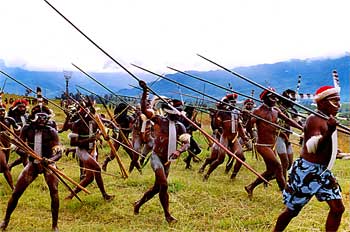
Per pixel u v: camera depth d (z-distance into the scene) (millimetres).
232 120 13164
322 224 8453
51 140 8719
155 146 9344
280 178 10570
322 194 6555
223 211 9875
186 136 9422
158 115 9398
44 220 9391
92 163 10625
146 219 9422
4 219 8656
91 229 8672
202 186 11578
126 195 11000
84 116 10914
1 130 11930
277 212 9688
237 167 13227
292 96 11891
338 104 6633
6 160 11930
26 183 8578
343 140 17797
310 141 6387
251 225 8891
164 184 9078
